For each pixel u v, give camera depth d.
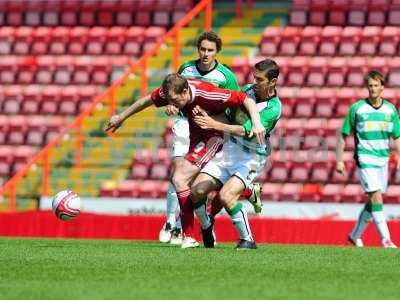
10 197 66.44
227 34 76.44
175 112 36.19
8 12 82.31
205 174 36.88
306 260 31.16
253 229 53.47
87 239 51.62
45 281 24.55
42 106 76.12
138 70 74.88
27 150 73.69
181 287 23.23
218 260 30.62
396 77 71.31
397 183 65.19
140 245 40.34
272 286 23.62
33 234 57.00
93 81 76.75
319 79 72.06
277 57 74.06
